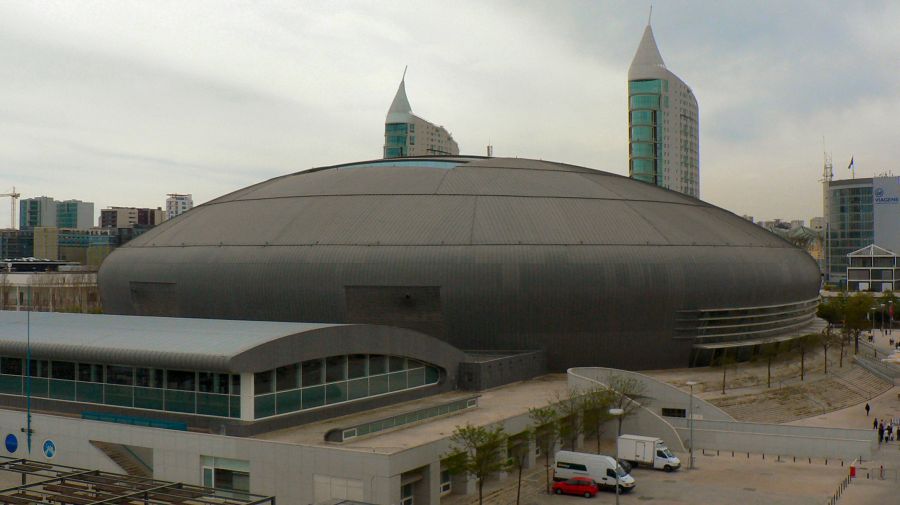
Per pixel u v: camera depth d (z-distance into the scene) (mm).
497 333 74688
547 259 74438
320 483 42281
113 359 51031
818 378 83375
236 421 46938
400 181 87000
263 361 47125
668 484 51750
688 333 79688
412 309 75125
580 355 76562
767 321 87062
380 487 40562
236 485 44812
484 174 88562
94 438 49531
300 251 77062
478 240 75438
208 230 86625
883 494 49406
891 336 139000
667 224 84250
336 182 89312
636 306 76438
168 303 85688
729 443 62094
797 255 97125
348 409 53344
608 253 76250
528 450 54688
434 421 52688
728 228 91500
